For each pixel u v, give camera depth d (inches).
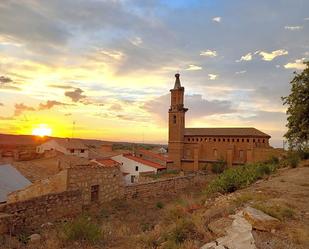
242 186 733.9
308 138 1156.5
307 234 319.0
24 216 565.9
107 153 2765.7
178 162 2844.5
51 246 378.9
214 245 308.3
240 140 2684.5
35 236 476.7
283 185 644.1
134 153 2591.0
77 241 383.9
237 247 292.2
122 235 420.5
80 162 1513.3
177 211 510.6
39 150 2856.8
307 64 1146.7
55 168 1261.1
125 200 970.1
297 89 1137.4
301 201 475.8
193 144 2859.3
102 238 397.1
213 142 2780.5
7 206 549.6
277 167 1165.7
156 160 2532.0
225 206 468.1
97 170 867.4
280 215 378.3
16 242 445.4
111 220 688.4
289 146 1236.5
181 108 2893.7
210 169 2706.7
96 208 821.2
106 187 904.9
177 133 2874.0
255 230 332.5
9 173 911.7
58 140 2842.0
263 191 573.3
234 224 348.8
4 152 2416.3
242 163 2623.0
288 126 1187.3
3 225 496.7
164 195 1218.6
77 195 735.7
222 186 744.3
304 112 1110.4
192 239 344.2
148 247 345.4
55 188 762.2
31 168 1201.4
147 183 1135.0
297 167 1029.2
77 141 2979.8
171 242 333.1
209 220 404.8
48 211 637.9
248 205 439.2
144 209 874.8
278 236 316.8
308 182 669.3
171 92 2947.8
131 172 2063.2
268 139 2655.0
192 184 1540.4
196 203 633.6
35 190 752.3
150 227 521.3
